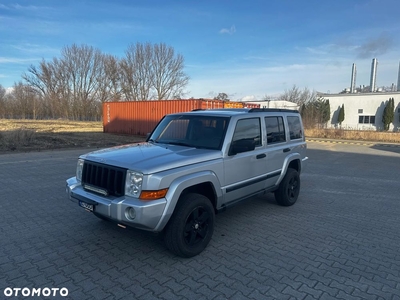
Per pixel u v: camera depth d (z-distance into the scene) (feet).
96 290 9.57
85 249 12.48
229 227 15.53
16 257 11.65
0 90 204.23
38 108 197.47
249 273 10.87
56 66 198.39
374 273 11.09
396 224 16.62
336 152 56.75
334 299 9.38
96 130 93.61
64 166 31.45
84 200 11.59
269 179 16.69
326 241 13.98
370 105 123.34
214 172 12.62
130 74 189.47
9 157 37.11
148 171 10.49
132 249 12.57
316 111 123.24
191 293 9.53
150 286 9.88
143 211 10.13
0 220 15.55
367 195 23.22
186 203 11.53
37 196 20.02
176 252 11.57
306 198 21.88
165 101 65.31
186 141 14.64
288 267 11.38
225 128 13.83
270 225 15.94
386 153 56.49
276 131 17.49
